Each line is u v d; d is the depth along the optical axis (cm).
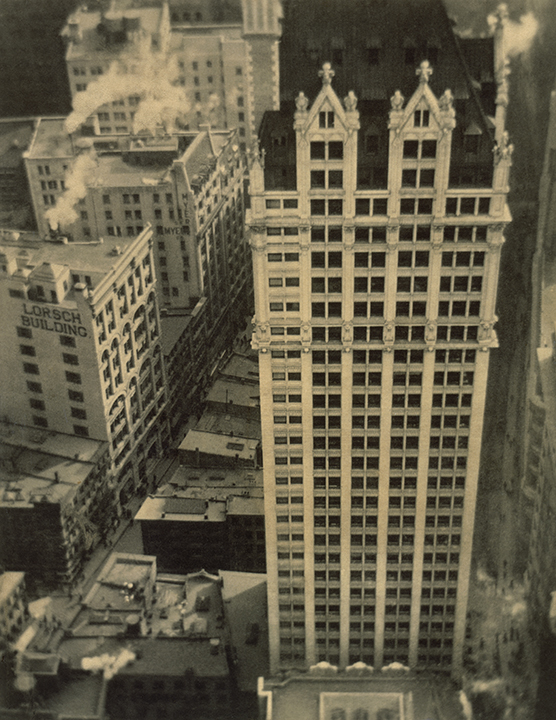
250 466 19588
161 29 16212
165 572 19150
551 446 14538
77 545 18812
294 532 15025
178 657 16175
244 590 17400
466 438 13962
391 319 12950
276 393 13712
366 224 12206
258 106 14638
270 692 15562
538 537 15212
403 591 15538
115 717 16475
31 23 16312
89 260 19362
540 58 12612
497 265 12481
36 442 19800
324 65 11238
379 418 13862
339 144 11681
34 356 19300
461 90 11938
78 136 19662
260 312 12988
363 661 16400
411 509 14688
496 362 14625
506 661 15862
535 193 13525
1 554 18362
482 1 12050
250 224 12238
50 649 16450
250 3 13325
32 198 19650
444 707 15625
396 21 11812
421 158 11762
